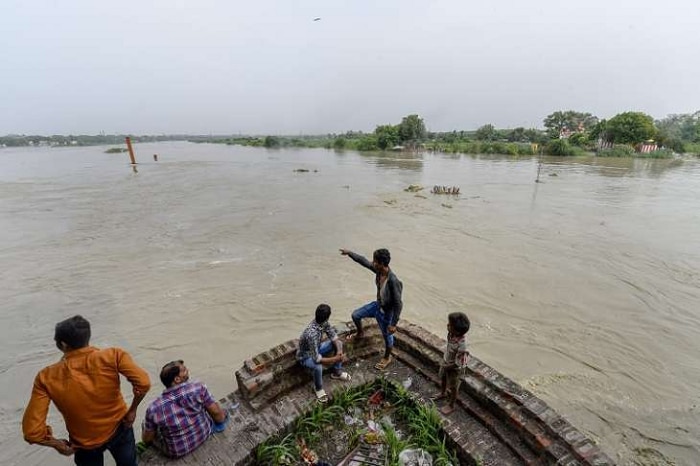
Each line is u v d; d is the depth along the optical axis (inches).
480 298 381.4
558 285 414.0
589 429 215.8
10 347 302.7
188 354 287.9
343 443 149.3
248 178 1389.0
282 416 151.8
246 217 742.5
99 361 109.1
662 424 219.5
